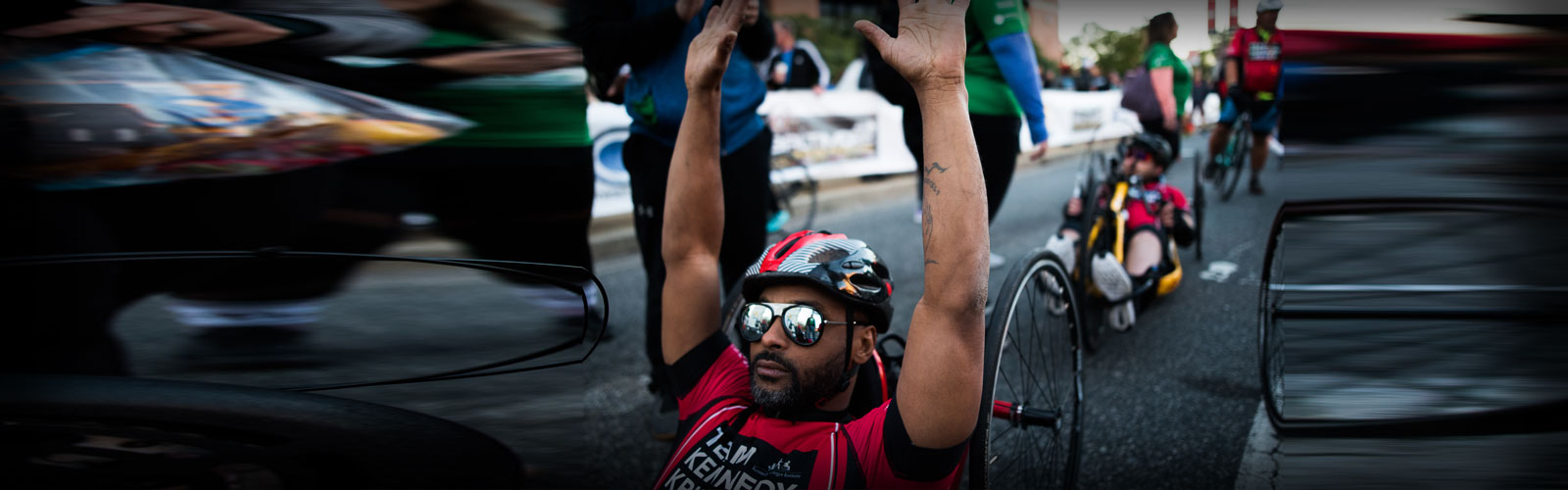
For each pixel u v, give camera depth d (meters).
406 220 2.23
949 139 1.22
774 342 1.33
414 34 2.21
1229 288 4.04
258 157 1.97
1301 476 2.07
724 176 2.41
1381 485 1.92
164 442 1.30
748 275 1.41
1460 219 2.10
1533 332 2.01
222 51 1.98
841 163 7.55
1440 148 2.10
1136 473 2.31
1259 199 6.50
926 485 1.30
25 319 1.72
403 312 2.09
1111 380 2.96
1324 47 2.19
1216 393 2.81
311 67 2.09
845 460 1.33
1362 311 2.21
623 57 2.25
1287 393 2.28
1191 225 3.55
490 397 1.91
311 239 2.10
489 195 2.33
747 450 1.39
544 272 1.37
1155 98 4.80
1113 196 3.35
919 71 1.24
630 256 4.95
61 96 1.77
